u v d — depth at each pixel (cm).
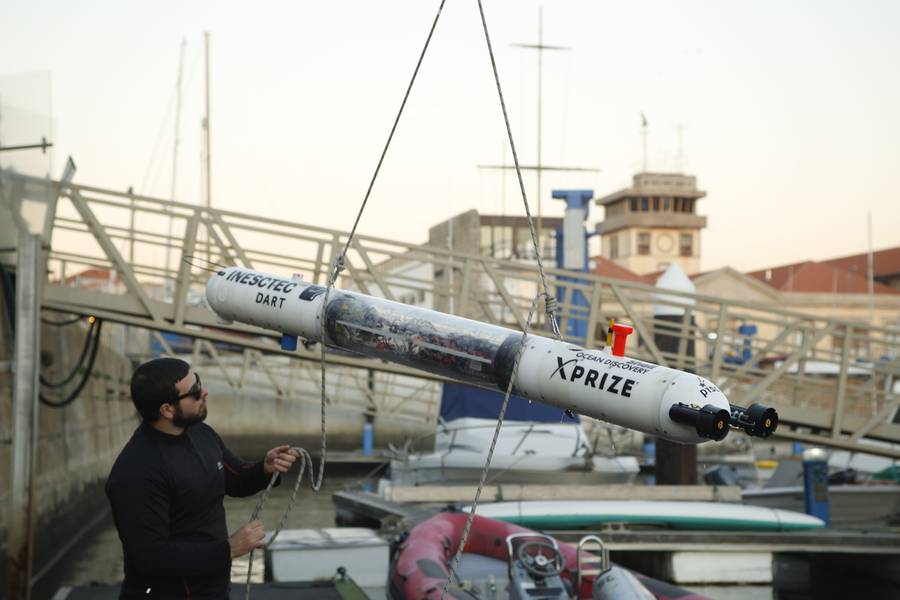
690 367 1538
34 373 1191
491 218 5119
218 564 382
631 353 1588
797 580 1506
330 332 498
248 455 4053
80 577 1508
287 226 1449
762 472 2689
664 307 2078
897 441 1560
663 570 1442
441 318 466
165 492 378
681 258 9356
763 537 1417
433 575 982
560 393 426
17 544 1144
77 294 1440
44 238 1426
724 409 387
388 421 4328
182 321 1454
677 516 1483
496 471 1938
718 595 1374
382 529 1429
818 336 1532
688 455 1822
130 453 381
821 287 6912
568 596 878
